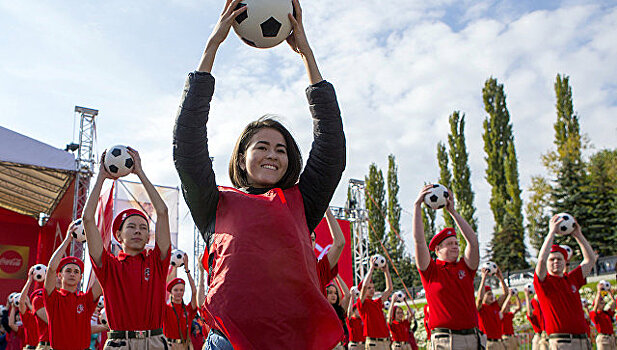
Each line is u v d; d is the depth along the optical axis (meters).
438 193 6.36
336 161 2.14
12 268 19.00
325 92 2.19
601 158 38.44
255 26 2.30
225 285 1.76
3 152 13.18
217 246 1.86
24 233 19.67
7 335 10.75
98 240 5.24
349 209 21.52
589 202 35.00
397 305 13.07
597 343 12.23
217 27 2.06
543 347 10.22
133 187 15.12
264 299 1.74
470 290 6.27
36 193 18.09
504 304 11.41
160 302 5.61
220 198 1.99
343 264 17.80
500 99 48.47
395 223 47.16
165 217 5.46
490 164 47.28
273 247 1.80
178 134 1.92
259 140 2.16
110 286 5.41
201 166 1.92
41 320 7.57
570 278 7.41
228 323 1.72
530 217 43.34
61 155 14.12
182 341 9.57
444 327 6.17
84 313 6.49
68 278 6.48
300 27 2.32
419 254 6.30
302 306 1.78
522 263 42.25
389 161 48.97
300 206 2.05
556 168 42.66
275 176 2.13
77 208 14.33
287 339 1.73
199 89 1.93
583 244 7.47
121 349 5.29
